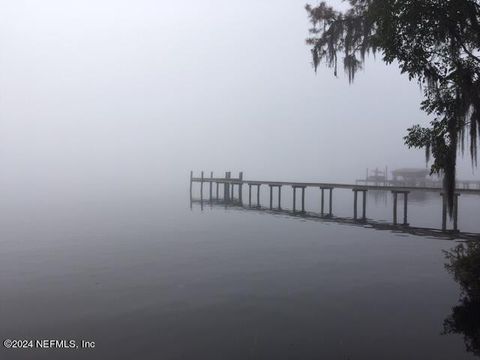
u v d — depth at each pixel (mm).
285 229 19641
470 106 8242
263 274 10727
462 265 9320
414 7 7359
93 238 16875
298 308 8008
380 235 17703
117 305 8180
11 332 6832
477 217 26062
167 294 8914
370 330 6879
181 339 6523
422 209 32188
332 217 25141
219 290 9242
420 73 7957
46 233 18172
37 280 10094
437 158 8320
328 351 6102
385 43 7746
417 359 5824
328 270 11227
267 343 6371
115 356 5930
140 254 13438
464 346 6227
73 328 6977
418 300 8531
